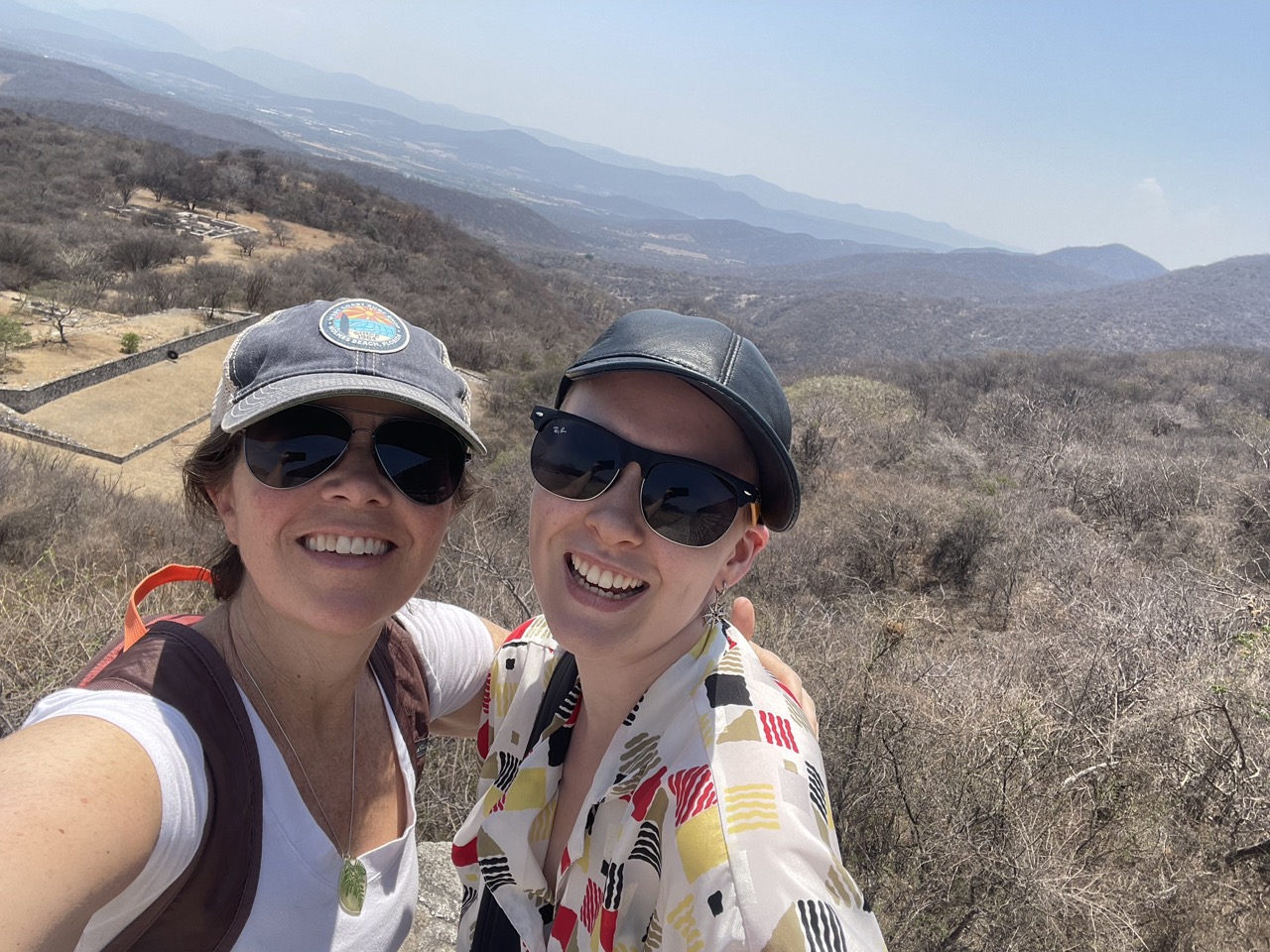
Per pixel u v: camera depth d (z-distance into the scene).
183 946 0.95
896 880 3.37
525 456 13.94
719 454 1.04
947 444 15.36
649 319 1.06
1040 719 4.37
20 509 8.73
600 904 0.98
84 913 0.75
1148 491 11.15
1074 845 3.62
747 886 0.80
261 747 1.03
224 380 1.13
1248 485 10.55
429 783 3.11
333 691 1.17
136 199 55.88
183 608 4.87
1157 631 6.06
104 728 0.87
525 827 1.17
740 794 0.88
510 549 6.26
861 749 3.94
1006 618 8.08
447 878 2.50
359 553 1.13
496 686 1.41
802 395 20.39
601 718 1.17
